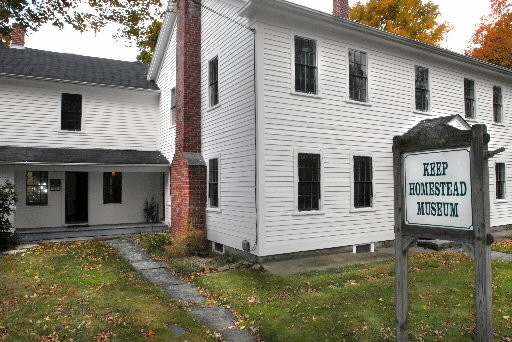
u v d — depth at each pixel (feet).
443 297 24.41
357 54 42.86
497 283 27.68
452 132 13.50
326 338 18.74
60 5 30.17
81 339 18.33
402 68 46.19
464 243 13.17
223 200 41.34
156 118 64.03
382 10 84.94
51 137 55.52
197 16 47.93
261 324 20.89
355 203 41.73
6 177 47.47
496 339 18.61
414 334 19.06
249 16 36.52
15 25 29.53
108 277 30.50
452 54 48.80
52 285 27.58
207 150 45.55
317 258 37.17
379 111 43.73
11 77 52.13
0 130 52.31
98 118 59.16
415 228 14.82
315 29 39.09
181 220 45.88
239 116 38.45
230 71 40.45
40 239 49.70
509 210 58.85
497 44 84.02
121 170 54.65
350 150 41.14
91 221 58.18
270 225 35.50
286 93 36.99
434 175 14.19
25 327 19.52
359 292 25.67
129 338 18.65
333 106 40.04
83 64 65.10
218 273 32.76
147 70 70.95
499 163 58.49
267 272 32.12
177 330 20.10
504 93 59.82
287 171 36.65
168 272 34.24
